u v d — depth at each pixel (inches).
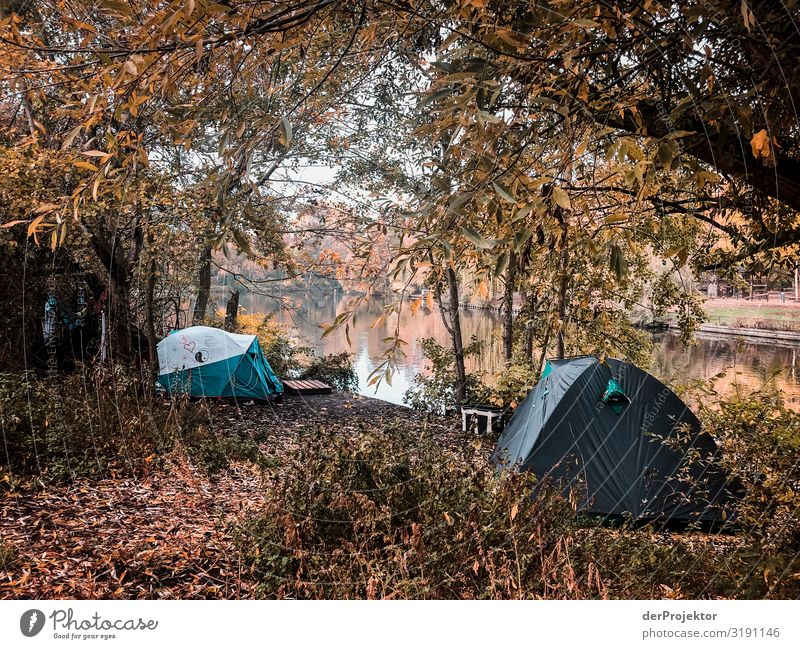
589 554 128.6
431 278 70.0
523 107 79.7
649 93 98.7
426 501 140.4
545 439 236.1
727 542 157.9
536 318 340.8
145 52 67.1
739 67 81.9
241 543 151.2
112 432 236.4
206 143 240.7
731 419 183.6
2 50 72.7
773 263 152.3
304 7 76.4
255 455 269.1
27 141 221.9
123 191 72.8
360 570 126.9
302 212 392.8
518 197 74.2
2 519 168.9
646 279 350.0
